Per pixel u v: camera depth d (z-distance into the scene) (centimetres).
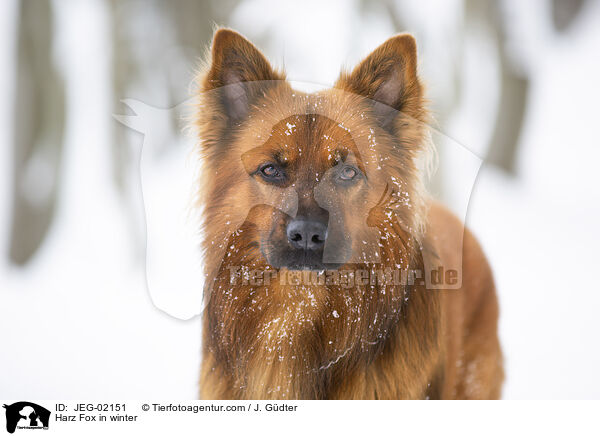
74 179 888
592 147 1161
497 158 962
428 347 341
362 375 331
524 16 1041
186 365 508
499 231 826
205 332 344
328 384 336
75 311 638
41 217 796
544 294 664
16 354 536
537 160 1111
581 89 1250
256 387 335
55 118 838
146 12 877
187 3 868
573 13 1175
